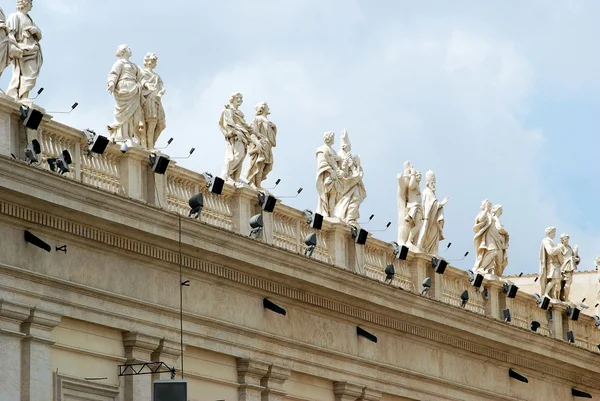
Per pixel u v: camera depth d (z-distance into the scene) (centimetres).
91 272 6375
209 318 6856
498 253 8881
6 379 6006
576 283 10950
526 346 8838
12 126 6100
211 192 6981
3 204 6006
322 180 7731
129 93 6675
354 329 7719
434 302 8106
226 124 7181
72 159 6372
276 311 7181
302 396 7406
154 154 6675
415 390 8062
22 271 6078
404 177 8269
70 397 6284
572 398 9381
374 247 7956
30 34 6278
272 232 7281
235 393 7044
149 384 6575
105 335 6450
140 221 6481
